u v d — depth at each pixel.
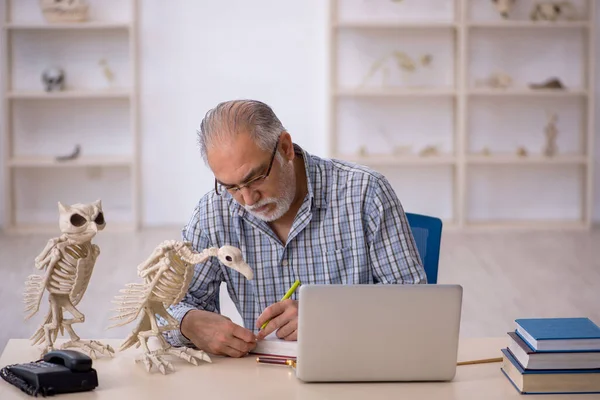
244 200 2.27
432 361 2.08
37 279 2.14
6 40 7.00
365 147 7.48
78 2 6.95
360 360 2.06
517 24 7.07
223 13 7.23
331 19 7.07
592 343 2.03
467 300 5.12
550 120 7.45
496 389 2.06
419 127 7.50
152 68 7.24
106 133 7.36
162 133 7.33
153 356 2.17
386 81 7.40
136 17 7.14
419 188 7.60
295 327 2.27
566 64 7.44
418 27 7.28
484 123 7.52
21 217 7.39
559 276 5.71
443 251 6.50
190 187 7.41
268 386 2.06
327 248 2.50
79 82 7.24
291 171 2.35
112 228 7.17
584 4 7.36
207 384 2.07
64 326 2.18
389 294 2.03
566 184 7.67
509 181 7.66
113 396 1.98
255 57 7.29
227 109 2.21
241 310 2.56
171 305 2.27
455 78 7.40
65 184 7.41
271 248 2.50
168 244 2.08
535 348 2.03
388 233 2.49
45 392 1.96
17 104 7.26
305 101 7.36
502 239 6.96
